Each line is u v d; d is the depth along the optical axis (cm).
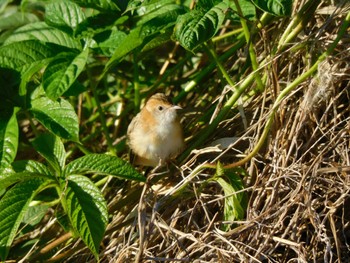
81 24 533
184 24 464
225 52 601
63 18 546
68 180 468
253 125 521
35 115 503
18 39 556
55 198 534
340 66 521
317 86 505
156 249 500
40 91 523
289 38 538
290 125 518
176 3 566
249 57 566
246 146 539
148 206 521
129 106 626
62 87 490
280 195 500
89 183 465
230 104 538
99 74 643
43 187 471
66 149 622
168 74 616
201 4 475
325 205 491
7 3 644
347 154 505
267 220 488
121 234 521
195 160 538
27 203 461
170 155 553
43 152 484
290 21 548
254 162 516
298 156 515
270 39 571
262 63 545
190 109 591
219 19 465
